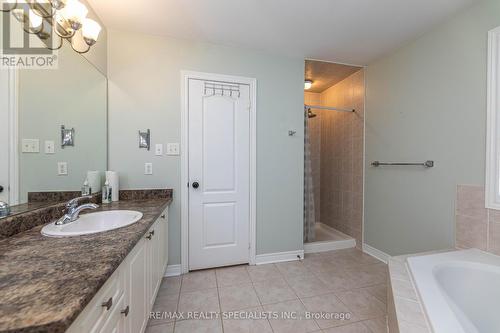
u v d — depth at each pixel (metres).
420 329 0.90
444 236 1.82
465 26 1.66
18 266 0.72
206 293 1.82
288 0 1.57
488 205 1.53
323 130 3.56
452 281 1.39
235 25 1.87
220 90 2.20
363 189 2.72
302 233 2.50
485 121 1.54
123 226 1.16
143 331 1.23
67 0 1.28
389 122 2.34
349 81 2.95
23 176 1.17
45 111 1.30
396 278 1.28
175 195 2.10
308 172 2.79
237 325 1.47
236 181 2.28
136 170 2.00
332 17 1.76
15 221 1.03
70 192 1.51
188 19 1.79
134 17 1.77
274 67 2.35
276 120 2.38
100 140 1.84
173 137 2.08
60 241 0.95
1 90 1.05
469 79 1.63
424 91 1.97
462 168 1.68
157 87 2.03
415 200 2.07
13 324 0.45
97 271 0.69
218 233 2.24
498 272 1.32
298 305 1.68
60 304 0.52
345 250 2.74
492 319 1.29
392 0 1.57
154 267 1.51
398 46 2.19
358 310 1.63
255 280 2.03
